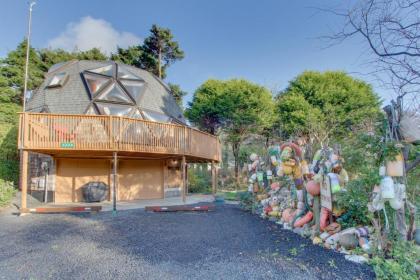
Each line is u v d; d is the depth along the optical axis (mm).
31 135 10297
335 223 5891
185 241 6195
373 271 4203
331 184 5762
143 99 15789
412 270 3887
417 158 4637
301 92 24438
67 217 9156
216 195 15984
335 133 20188
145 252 5449
